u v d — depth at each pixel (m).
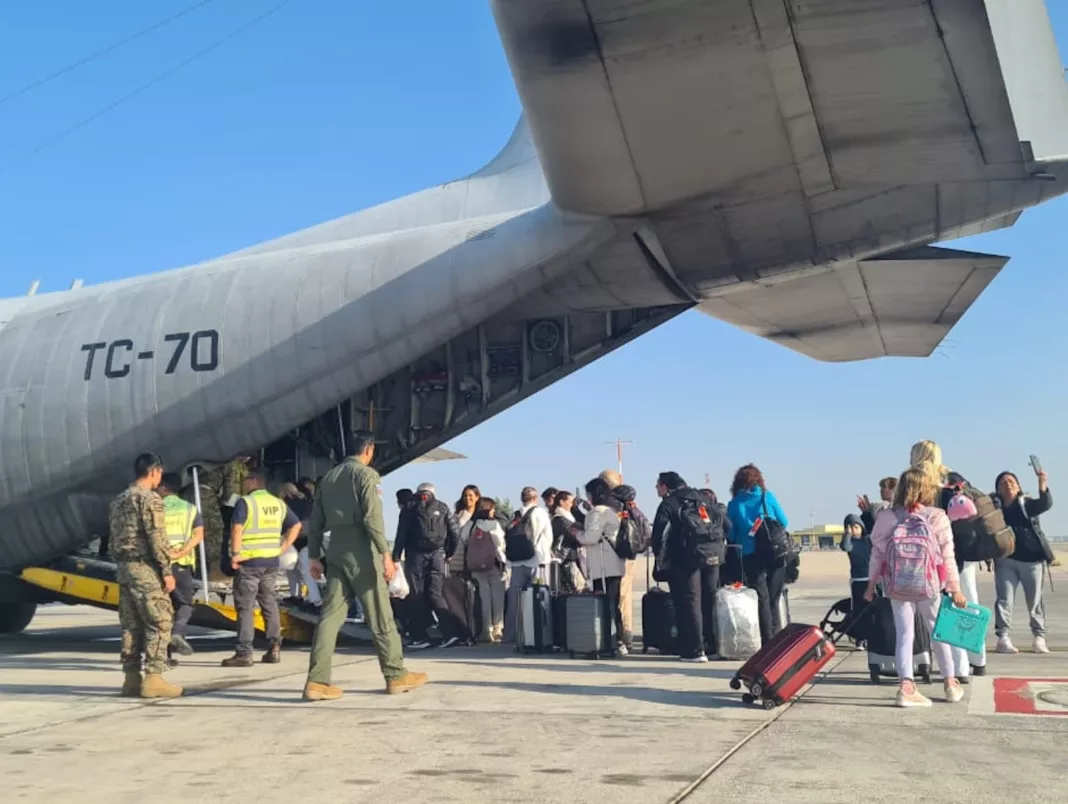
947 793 3.62
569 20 6.00
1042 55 7.11
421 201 11.07
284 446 11.89
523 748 4.53
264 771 4.13
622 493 8.61
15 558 10.95
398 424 11.66
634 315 10.84
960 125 6.81
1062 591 21.20
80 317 11.10
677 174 7.73
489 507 10.45
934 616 5.78
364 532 6.22
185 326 10.37
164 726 5.22
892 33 5.92
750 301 10.30
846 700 5.83
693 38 6.08
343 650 9.75
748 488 8.52
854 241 8.30
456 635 9.88
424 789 3.79
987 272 9.27
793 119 6.89
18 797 3.74
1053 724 5.02
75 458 10.41
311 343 9.88
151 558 6.33
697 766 4.12
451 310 9.58
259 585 8.49
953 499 6.66
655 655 8.66
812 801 3.53
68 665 8.57
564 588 10.43
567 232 8.94
